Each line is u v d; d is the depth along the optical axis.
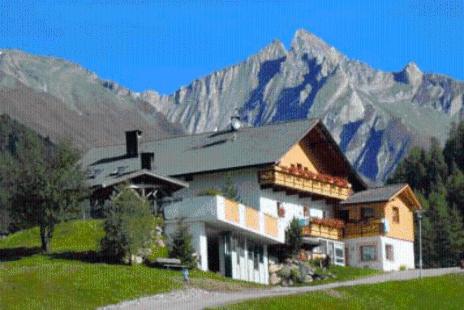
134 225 73.44
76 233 81.00
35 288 61.12
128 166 94.94
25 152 78.19
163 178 85.44
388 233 101.12
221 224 80.50
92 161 97.62
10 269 66.44
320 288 72.56
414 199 105.88
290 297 65.50
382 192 103.12
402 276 86.69
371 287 73.19
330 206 103.00
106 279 65.12
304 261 89.75
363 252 100.25
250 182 92.25
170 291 65.62
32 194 76.31
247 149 94.06
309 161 100.25
